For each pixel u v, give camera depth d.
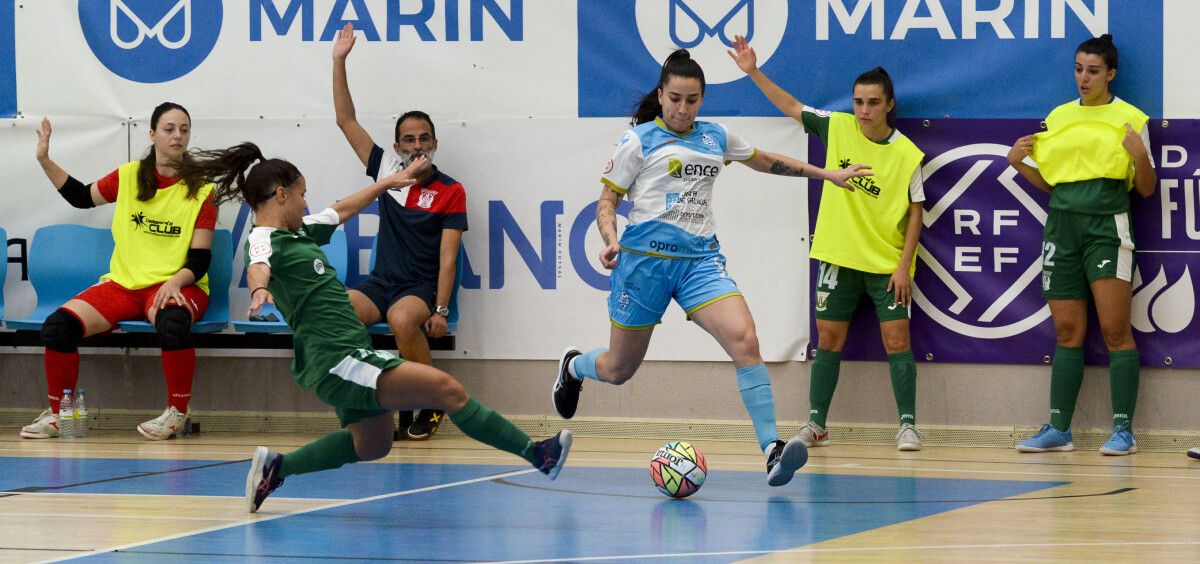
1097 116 15.91
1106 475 13.72
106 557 8.62
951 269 16.97
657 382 17.66
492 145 17.86
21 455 15.34
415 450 16.02
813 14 17.17
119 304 17.45
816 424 16.75
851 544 9.13
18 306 18.64
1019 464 14.84
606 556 8.64
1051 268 16.14
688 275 11.88
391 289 17.08
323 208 18.20
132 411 18.66
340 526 10.03
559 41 17.70
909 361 16.44
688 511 10.90
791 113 16.91
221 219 18.38
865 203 16.50
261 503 10.76
